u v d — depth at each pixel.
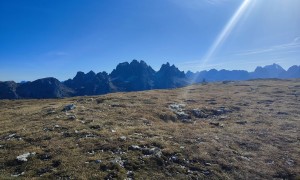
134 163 22.31
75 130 29.81
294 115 45.75
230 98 63.12
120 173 20.45
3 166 21.16
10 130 30.91
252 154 27.42
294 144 31.16
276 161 26.27
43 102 69.50
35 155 22.98
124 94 63.22
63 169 20.45
